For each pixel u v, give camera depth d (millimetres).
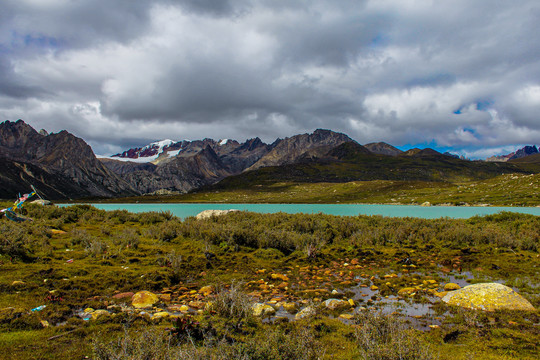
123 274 13477
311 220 28906
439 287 13469
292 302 11414
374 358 6070
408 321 9664
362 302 11641
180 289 12703
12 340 7199
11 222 19141
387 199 168250
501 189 139625
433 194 163375
